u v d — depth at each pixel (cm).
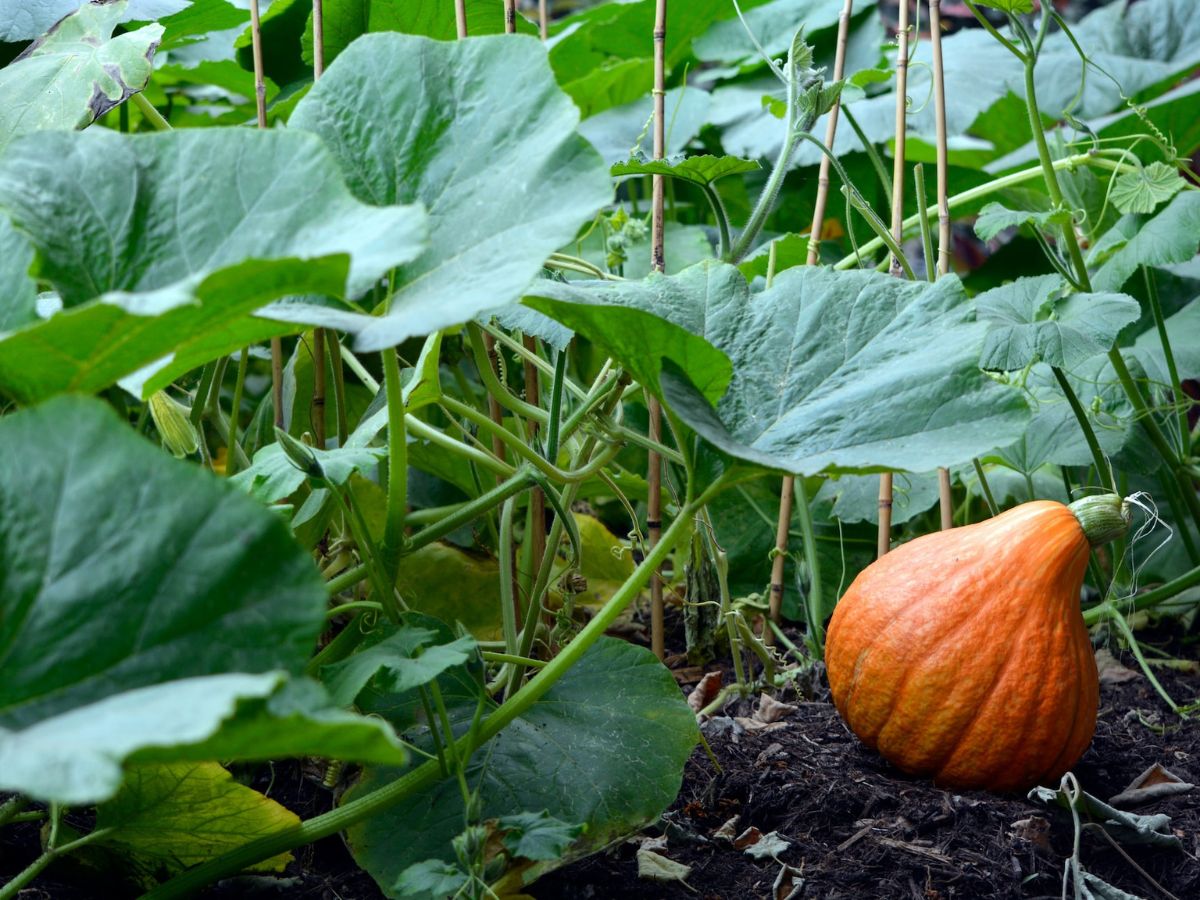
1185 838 183
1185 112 261
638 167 190
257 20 198
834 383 175
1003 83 282
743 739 195
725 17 291
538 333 181
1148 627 225
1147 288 223
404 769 177
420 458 219
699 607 210
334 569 194
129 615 147
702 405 167
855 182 268
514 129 166
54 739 130
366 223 153
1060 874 178
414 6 229
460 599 205
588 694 182
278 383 194
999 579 184
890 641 186
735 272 182
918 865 177
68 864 174
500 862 164
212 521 148
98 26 197
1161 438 217
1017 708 183
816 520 227
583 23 281
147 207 159
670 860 178
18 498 147
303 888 175
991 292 202
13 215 156
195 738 121
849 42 288
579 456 197
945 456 164
